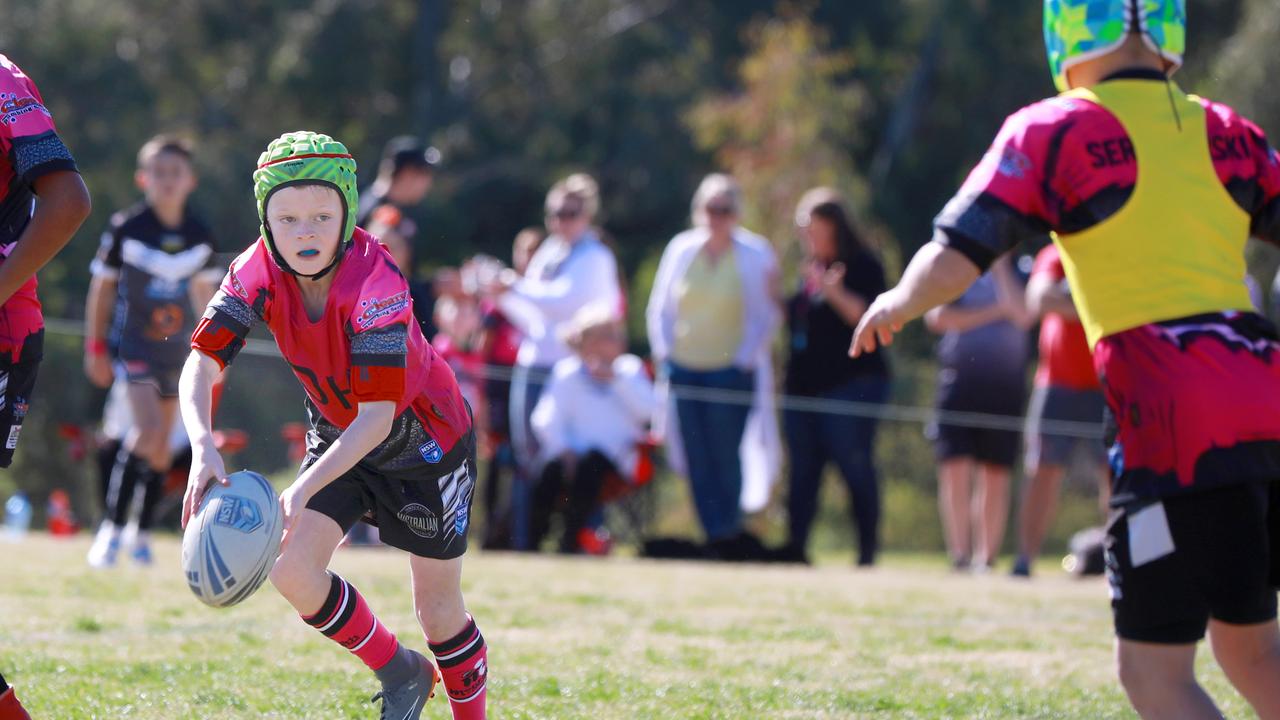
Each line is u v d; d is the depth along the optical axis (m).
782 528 56.06
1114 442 11.71
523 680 16.28
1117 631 11.67
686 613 22.42
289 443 40.78
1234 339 11.45
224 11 115.50
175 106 113.88
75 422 69.75
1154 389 11.41
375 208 30.55
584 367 34.69
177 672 16.14
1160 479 11.36
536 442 34.94
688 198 113.12
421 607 13.05
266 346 41.00
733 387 35.06
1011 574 33.09
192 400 11.96
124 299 28.03
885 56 118.75
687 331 35.12
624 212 114.81
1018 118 12.04
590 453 34.44
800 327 34.84
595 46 118.00
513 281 35.16
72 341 71.69
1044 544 62.81
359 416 11.90
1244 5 102.25
